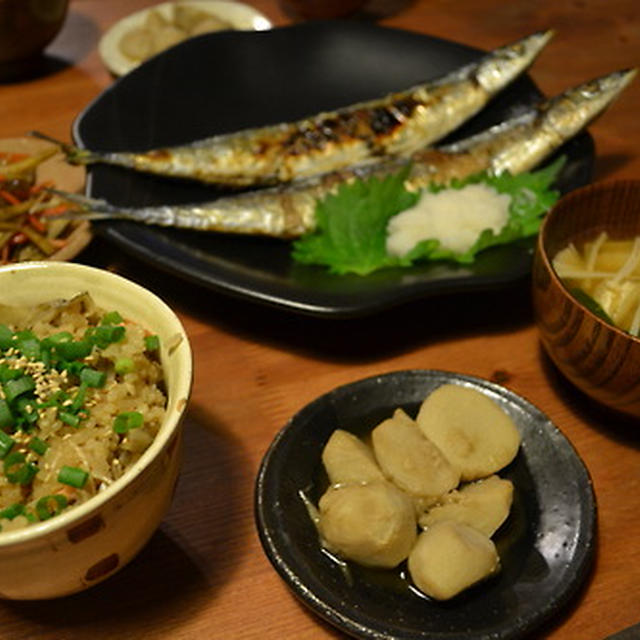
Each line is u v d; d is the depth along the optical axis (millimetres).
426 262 574
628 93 738
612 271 537
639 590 474
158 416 449
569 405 542
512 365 561
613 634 454
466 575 453
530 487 492
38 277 478
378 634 444
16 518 422
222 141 660
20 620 471
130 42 779
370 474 489
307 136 672
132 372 456
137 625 470
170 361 454
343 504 469
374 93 723
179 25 804
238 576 483
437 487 484
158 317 462
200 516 502
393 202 598
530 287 595
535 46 700
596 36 809
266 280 568
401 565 469
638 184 539
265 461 493
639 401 493
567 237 544
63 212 590
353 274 571
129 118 684
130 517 429
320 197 614
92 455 435
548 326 513
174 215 593
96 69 793
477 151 644
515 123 656
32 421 442
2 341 463
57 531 407
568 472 489
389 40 735
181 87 705
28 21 734
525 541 476
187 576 483
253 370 562
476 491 482
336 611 451
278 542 469
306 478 496
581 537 469
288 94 720
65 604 475
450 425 500
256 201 609
